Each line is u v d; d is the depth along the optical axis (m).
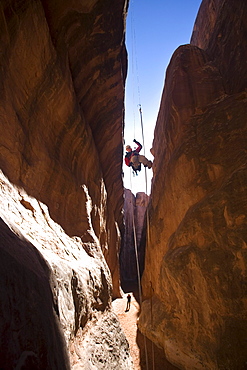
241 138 9.21
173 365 7.85
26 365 1.83
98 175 12.46
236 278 6.59
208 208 8.07
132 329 11.45
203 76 13.73
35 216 5.39
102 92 11.09
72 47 8.13
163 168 14.16
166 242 11.73
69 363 3.02
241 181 7.72
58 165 7.48
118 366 5.62
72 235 7.43
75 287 4.96
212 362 6.29
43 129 6.80
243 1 11.30
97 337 5.59
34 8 5.44
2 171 4.75
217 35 14.77
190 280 7.67
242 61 11.61
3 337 1.72
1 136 4.80
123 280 31.92
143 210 41.50
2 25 4.57
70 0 6.86
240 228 7.00
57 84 7.01
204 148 10.16
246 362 5.69
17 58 5.27
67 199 7.87
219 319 6.58
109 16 8.76
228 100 11.20
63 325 3.46
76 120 8.69
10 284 2.10
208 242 7.68
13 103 5.26
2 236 2.69
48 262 3.82
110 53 10.09
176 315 8.45
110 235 16.80
